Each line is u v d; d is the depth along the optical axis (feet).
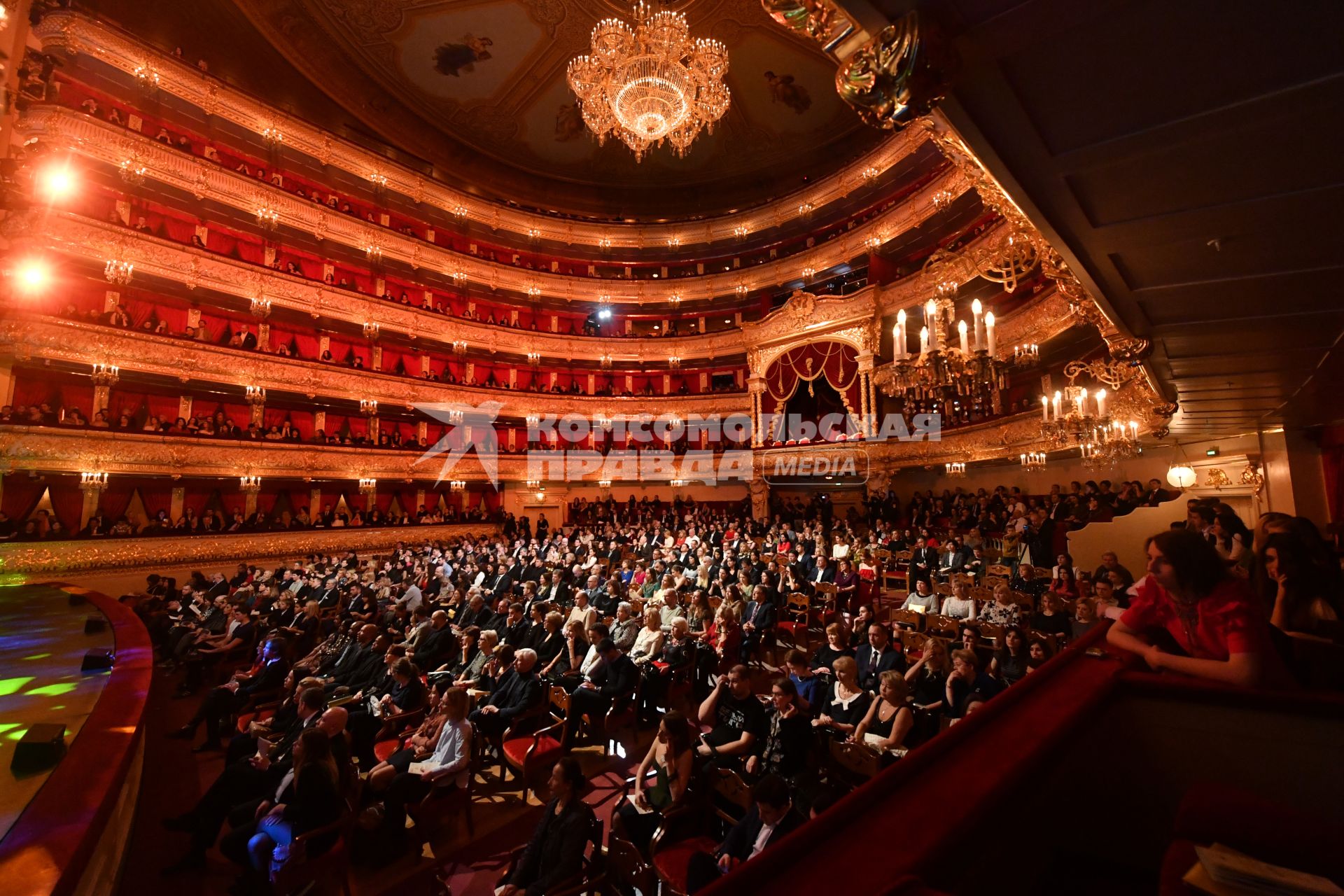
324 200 70.74
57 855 7.22
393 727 18.99
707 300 88.69
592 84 45.37
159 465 49.26
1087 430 32.07
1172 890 4.02
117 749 10.34
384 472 66.13
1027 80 6.51
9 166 21.52
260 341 62.34
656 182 94.79
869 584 34.14
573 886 10.90
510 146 85.87
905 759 4.68
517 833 15.93
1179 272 11.16
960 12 5.64
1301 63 5.99
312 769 12.55
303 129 65.77
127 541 45.19
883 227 68.33
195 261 54.75
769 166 90.27
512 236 87.56
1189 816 4.61
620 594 33.63
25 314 44.09
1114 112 6.95
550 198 94.53
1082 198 8.75
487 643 22.66
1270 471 36.06
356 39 66.59
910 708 14.67
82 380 49.85
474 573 44.80
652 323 93.71
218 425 54.54
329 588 39.24
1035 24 5.65
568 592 36.50
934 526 58.03
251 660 28.35
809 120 80.79
